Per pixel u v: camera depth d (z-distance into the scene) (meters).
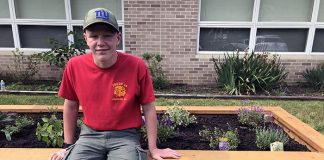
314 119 4.41
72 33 5.98
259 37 6.39
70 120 2.21
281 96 5.49
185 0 5.93
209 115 3.35
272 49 6.46
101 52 1.90
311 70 6.13
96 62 1.98
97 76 2.00
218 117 3.29
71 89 2.12
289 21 6.34
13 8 6.38
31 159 2.04
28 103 4.91
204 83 6.44
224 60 6.21
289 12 6.30
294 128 2.72
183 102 5.14
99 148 2.04
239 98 5.47
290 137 2.78
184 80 6.43
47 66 6.46
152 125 2.11
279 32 6.35
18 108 3.29
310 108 4.91
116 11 6.42
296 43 6.43
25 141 2.53
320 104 5.12
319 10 6.25
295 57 6.25
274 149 2.36
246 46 6.46
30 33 6.58
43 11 6.46
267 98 5.45
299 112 4.70
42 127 2.50
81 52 5.98
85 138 2.09
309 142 2.46
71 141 2.22
